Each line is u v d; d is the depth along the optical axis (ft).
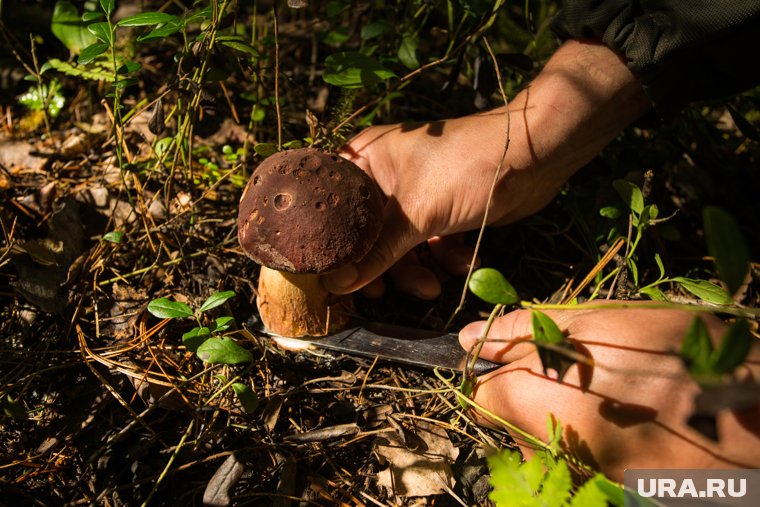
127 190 1.10
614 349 0.72
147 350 1.01
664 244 1.19
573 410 0.72
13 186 1.23
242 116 1.45
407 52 1.22
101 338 1.03
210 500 0.83
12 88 1.47
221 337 0.84
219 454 0.87
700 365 0.47
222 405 0.94
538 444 0.77
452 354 1.01
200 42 0.99
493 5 1.20
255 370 1.00
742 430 0.65
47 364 0.98
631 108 1.09
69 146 1.33
